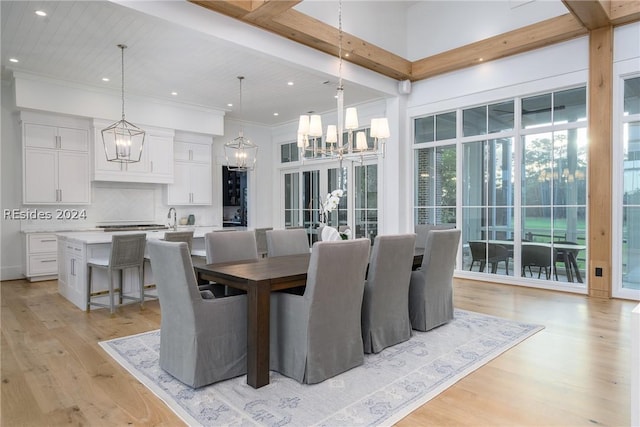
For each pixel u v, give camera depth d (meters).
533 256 5.03
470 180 5.62
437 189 6.00
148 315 3.94
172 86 6.01
